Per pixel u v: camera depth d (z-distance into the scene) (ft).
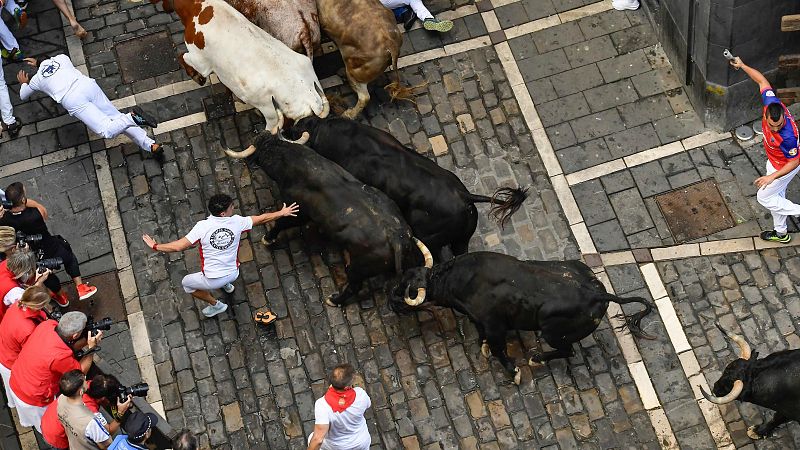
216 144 42.47
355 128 37.17
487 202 37.68
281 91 38.37
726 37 37.73
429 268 34.71
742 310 37.24
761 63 39.27
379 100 43.27
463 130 42.29
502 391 36.24
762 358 32.65
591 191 40.42
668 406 35.63
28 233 36.06
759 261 38.17
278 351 37.45
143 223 40.65
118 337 37.99
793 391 31.24
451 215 35.81
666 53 43.29
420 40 44.91
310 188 35.76
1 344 33.14
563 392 36.11
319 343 37.58
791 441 34.55
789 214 37.17
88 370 32.94
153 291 38.93
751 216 39.24
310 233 39.78
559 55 43.98
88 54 45.37
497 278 33.78
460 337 37.37
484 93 43.24
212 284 35.73
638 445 35.01
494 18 45.27
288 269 39.17
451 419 35.88
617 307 37.70
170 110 43.52
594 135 41.78
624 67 43.34
